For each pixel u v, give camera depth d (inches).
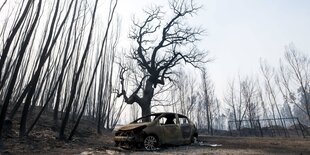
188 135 480.7
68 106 468.4
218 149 410.6
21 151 325.1
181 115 499.2
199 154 345.1
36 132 477.7
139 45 1150.3
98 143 499.2
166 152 372.5
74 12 486.0
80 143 461.4
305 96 1320.1
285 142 589.0
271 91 1614.2
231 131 1161.4
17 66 327.3
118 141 427.8
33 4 399.2
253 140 677.3
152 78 1117.1
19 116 579.8
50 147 376.5
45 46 397.7
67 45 485.1
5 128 395.5
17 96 578.6
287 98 1400.1
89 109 1081.4
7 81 568.4
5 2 437.7
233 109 1825.8
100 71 978.1
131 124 452.8
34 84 408.5
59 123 620.1
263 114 1841.8
